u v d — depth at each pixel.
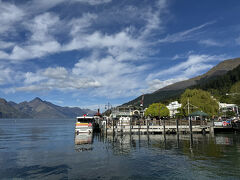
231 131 56.69
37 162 23.05
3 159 24.95
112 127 52.12
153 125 50.72
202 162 21.17
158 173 17.95
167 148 30.08
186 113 72.81
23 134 66.88
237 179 16.12
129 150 29.25
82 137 47.78
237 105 80.50
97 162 22.36
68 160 23.69
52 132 76.38
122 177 17.19
